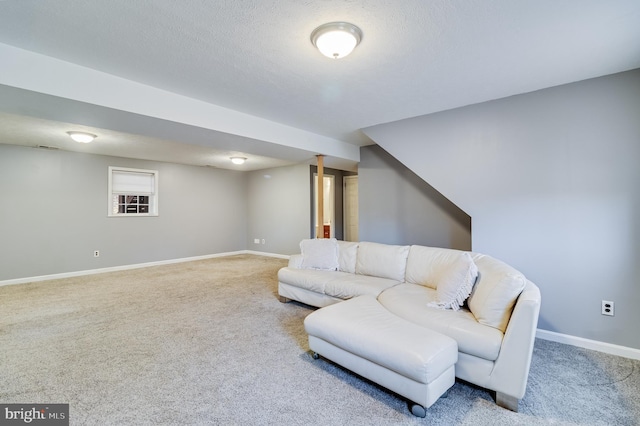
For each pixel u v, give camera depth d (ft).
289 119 11.94
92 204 17.71
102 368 7.04
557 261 8.77
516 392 5.56
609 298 8.04
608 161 8.06
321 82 8.45
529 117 9.21
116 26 5.85
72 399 5.89
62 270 16.63
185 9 5.31
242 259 22.72
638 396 6.04
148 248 20.12
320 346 7.16
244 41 6.37
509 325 5.68
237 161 20.27
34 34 6.15
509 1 5.13
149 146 15.61
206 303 12.01
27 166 15.64
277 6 5.23
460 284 7.38
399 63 7.36
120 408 5.62
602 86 8.11
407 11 5.38
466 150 10.41
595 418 5.40
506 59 7.18
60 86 7.22
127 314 10.69
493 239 9.85
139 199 20.03
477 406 5.75
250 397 5.98
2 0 5.03
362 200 16.49
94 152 17.31
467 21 5.70
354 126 12.90
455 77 8.16
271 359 7.50
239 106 10.43
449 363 5.68
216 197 23.98
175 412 5.51
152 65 7.47
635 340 7.71
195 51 6.79
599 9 5.36
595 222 8.23
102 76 7.84
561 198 8.71
